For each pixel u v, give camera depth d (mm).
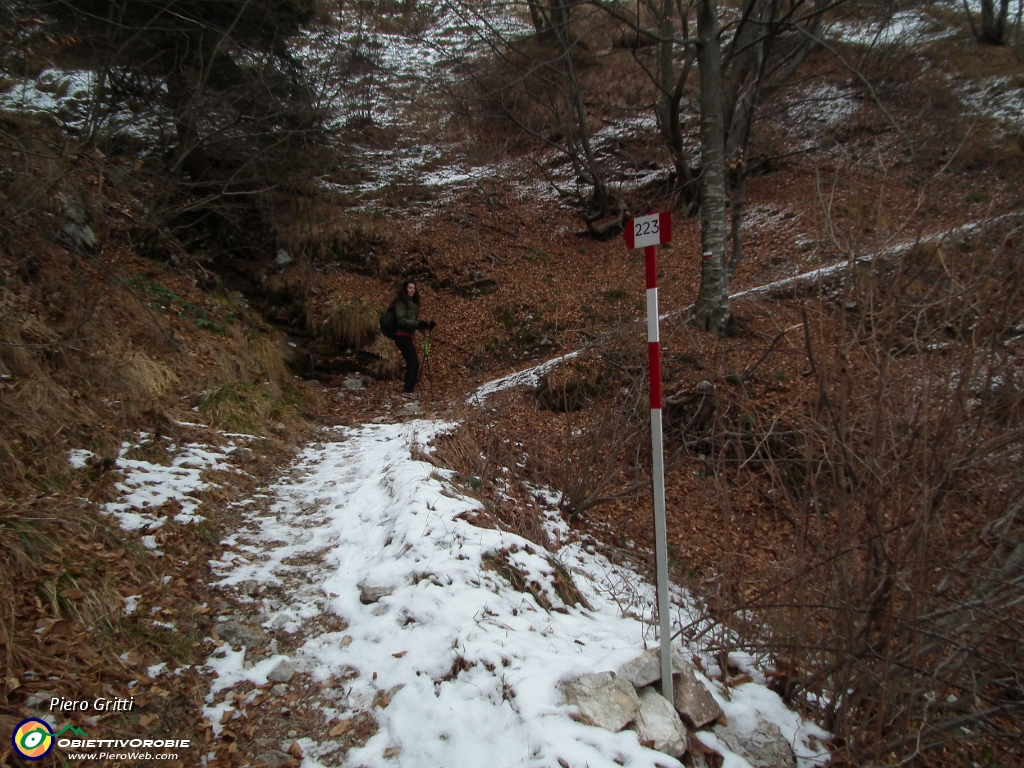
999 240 3686
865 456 3701
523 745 2898
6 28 6848
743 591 4523
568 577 4957
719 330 9773
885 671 3344
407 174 16781
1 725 2609
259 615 4008
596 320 11961
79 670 3121
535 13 18422
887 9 13359
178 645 3555
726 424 7543
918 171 5559
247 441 6660
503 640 3574
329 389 10133
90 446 5133
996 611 3387
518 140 18438
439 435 7105
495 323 12195
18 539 3584
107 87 10812
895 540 3439
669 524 6934
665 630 3281
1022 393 3627
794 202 14461
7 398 4836
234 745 2990
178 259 10234
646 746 2957
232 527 5059
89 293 6930
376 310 11484
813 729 3611
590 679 3150
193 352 7824
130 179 8703
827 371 4074
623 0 17797
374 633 3803
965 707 3717
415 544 4434
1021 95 16266
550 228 15555
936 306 3732
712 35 9703
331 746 3059
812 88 17438
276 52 12383
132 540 4277
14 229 6578
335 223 13398
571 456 7348
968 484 3793
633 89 19297
